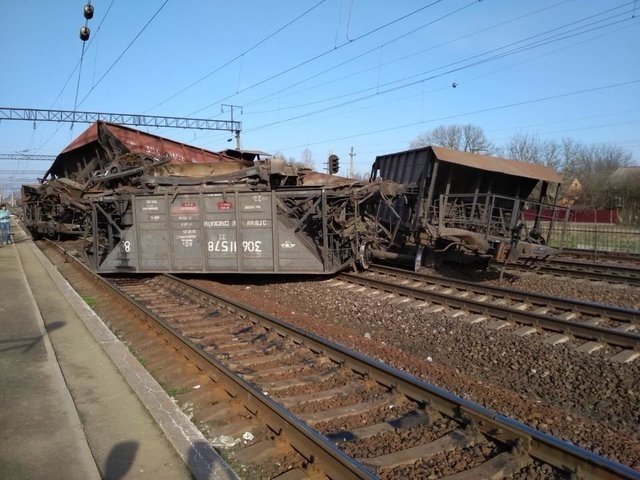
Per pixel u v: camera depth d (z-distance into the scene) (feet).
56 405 17.11
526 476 13.17
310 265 42.19
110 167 55.42
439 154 44.16
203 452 13.84
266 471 13.57
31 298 35.68
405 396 18.10
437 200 48.49
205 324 29.19
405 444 14.96
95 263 47.19
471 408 15.53
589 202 159.53
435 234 43.37
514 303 34.88
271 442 14.76
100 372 20.45
